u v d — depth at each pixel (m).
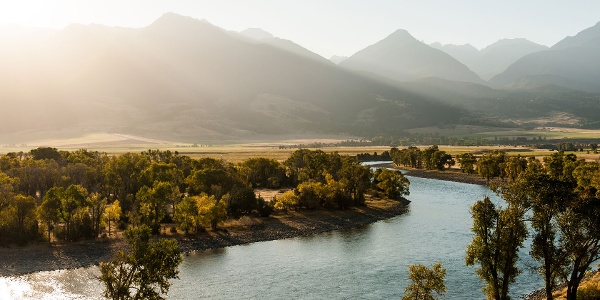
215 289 77.69
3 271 86.06
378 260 94.62
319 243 110.00
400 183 172.00
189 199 115.56
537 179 53.28
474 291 74.69
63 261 92.56
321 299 73.12
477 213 56.03
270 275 85.31
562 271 55.59
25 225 102.62
